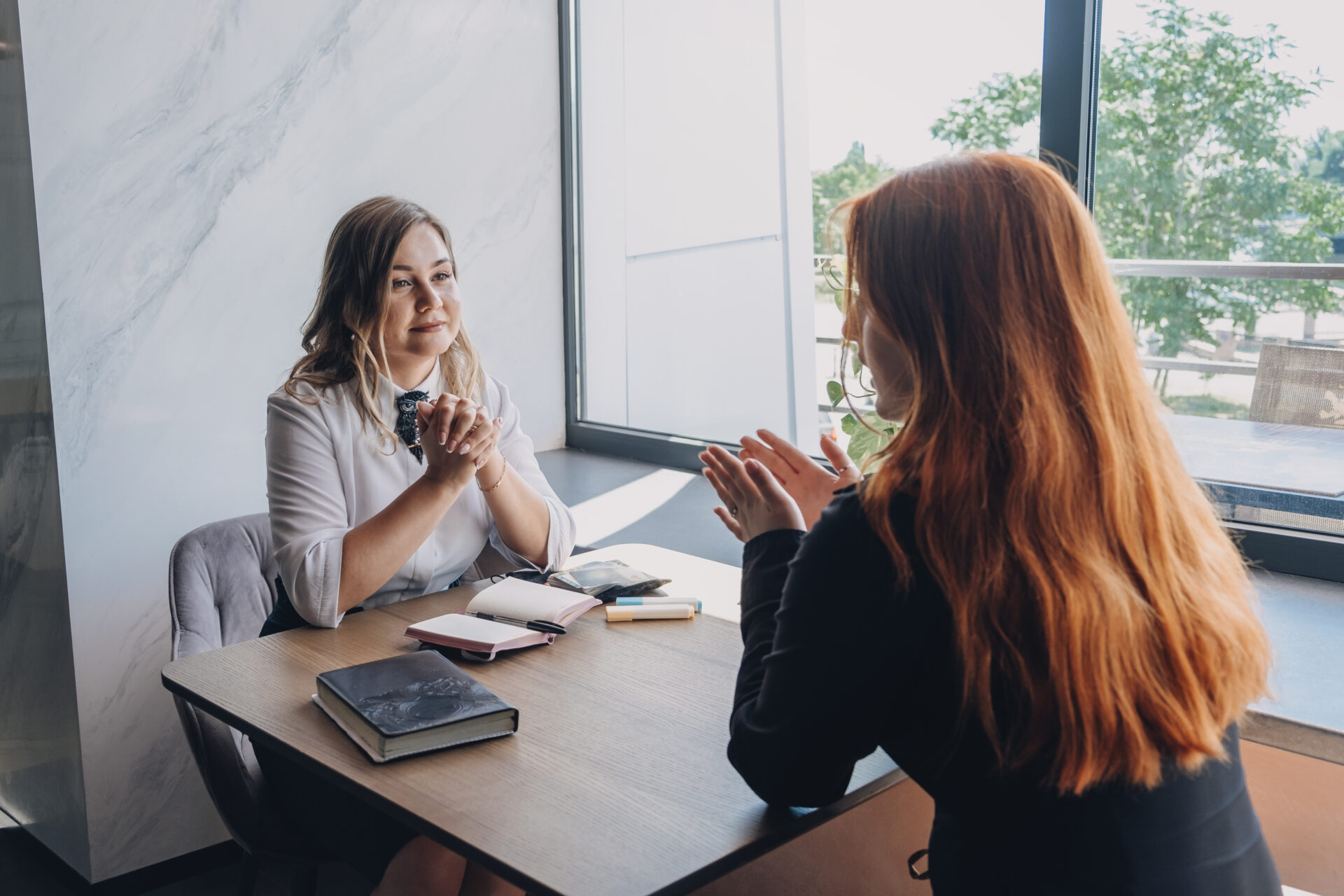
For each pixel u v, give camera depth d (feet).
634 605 4.67
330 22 6.95
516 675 3.98
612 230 9.10
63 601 6.37
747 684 2.93
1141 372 2.51
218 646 5.20
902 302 2.52
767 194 10.75
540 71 8.26
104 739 6.55
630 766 3.24
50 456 6.24
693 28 9.73
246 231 6.77
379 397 5.19
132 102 6.20
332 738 3.42
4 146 6.12
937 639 2.45
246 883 5.33
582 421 9.07
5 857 7.36
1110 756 2.27
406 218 5.08
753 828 2.86
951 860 2.58
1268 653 2.59
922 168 2.61
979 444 2.38
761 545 3.20
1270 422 5.30
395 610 4.79
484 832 2.82
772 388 10.83
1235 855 2.48
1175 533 2.48
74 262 6.10
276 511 4.88
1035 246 2.42
